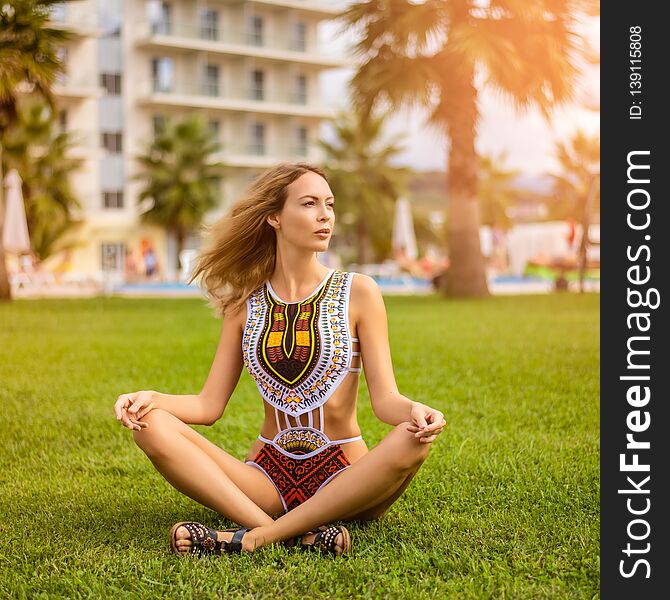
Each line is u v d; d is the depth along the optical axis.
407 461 2.70
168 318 13.05
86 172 38.50
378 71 17.67
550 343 8.77
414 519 3.14
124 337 10.02
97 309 15.34
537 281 29.86
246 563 2.64
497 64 16.45
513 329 10.38
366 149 42.44
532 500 3.37
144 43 40.09
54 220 33.47
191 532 2.76
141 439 2.82
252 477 2.96
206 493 2.84
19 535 3.04
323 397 2.92
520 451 4.20
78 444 4.63
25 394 6.19
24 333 10.51
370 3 17.80
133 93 40.66
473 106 17.78
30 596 2.49
